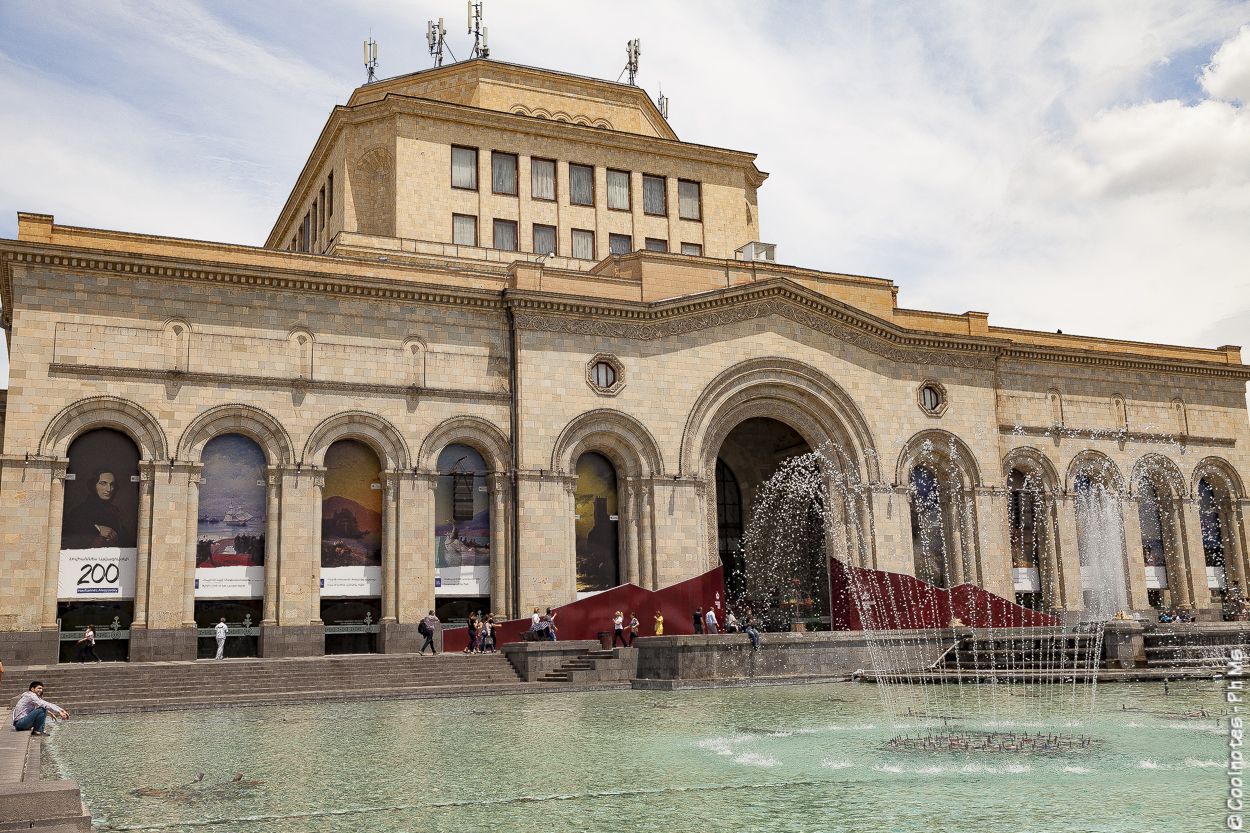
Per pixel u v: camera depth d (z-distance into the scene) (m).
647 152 62.16
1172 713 28.30
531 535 47.81
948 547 59.44
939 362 60.47
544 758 21.12
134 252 42.44
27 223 41.31
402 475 46.19
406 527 45.84
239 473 43.88
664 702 32.97
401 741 24.00
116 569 41.16
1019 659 43.75
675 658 39.00
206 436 43.09
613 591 48.62
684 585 50.38
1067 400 64.25
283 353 44.84
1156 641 44.72
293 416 44.56
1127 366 66.44
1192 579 65.81
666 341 52.62
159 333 42.66
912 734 24.41
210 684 35.88
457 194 56.78
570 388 49.94
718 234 63.38
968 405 60.69
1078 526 63.97
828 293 58.53
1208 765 19.66
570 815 15.57
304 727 27.12
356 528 45.78
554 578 47.97
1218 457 68.38
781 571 61.38
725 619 51.03
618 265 54.47
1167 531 66.62
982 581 58.72
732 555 62.97
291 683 37.00
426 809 16.11
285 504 43.84
